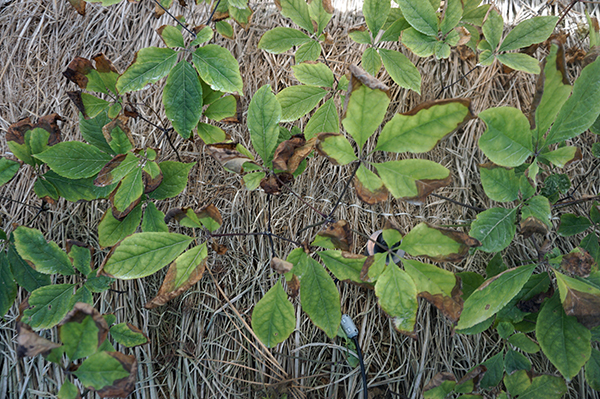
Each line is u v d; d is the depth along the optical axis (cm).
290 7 107
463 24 126
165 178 102
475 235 90
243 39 152
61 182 107
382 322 135
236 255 138
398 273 80
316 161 142
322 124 108
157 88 151
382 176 77
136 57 94
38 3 166
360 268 88
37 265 99
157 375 133
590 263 82
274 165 80
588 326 76
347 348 130
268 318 88
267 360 132
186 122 97
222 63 93
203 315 137
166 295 84
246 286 137
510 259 137
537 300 96
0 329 140
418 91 108
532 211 87
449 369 132
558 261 86
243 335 133
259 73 150
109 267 82
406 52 147
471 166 144
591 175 143
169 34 96
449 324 134
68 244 101
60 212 143
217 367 134
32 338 71
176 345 135
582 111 80
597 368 96
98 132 110
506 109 76
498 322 104
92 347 72
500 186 90
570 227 109
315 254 137
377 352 133
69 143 99
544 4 152
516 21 152
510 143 80
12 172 105
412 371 134
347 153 78
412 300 79
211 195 142
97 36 161
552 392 98
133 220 99
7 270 109
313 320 88
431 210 140
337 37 152
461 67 148
